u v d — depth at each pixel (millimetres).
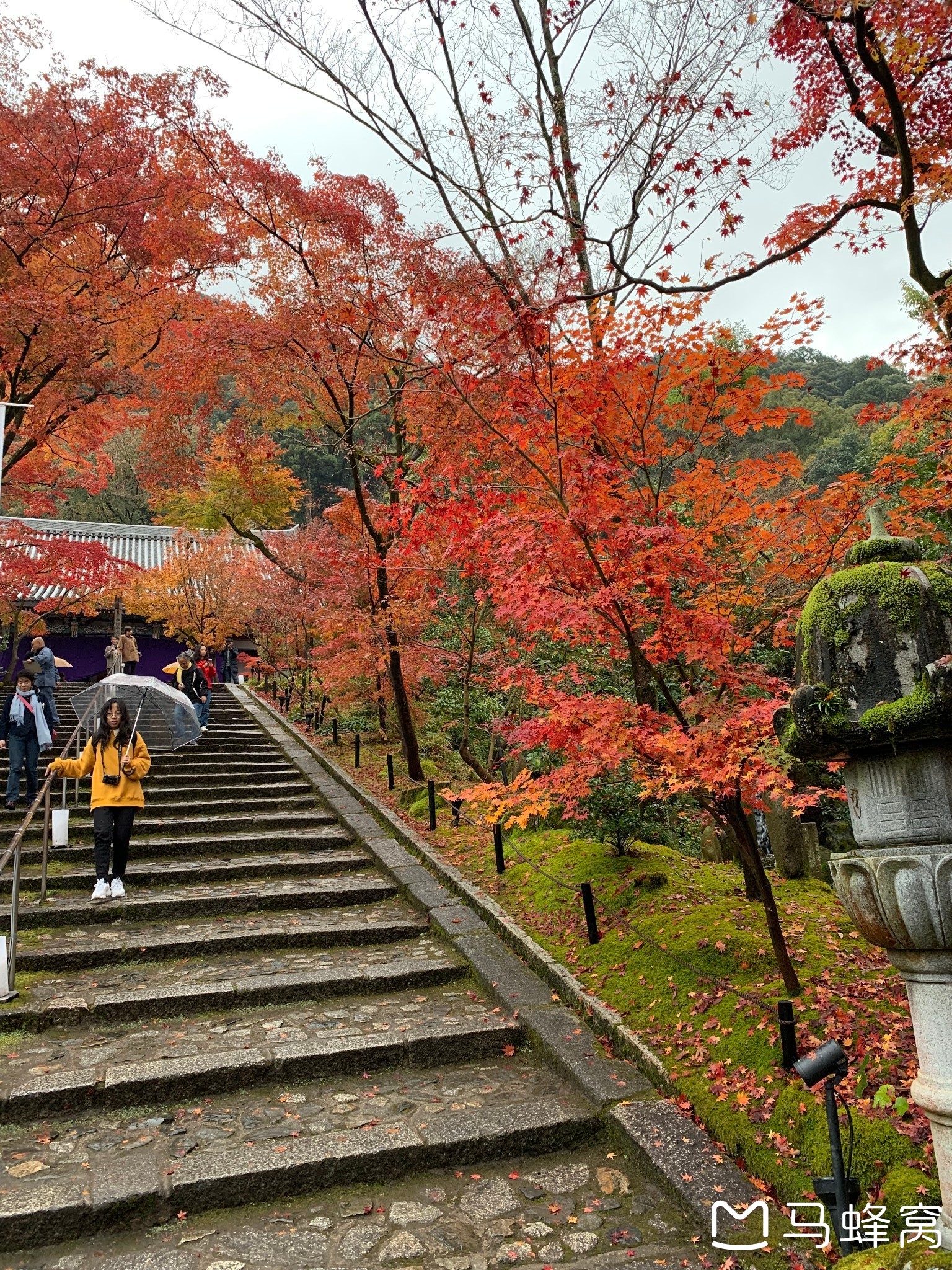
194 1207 3654
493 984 5863
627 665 8875
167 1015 5477
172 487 13344
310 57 7031
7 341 9953
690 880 7086
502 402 5855
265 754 12922
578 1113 4344
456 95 7328
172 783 10992
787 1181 3598
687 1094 4309
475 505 5102
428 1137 4082
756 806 5195
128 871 7887
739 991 4766
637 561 4484
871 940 3084
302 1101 4523
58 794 9797
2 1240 3389
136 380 11695
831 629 3090
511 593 4727
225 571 21438
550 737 4949
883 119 6293
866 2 5184
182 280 11125
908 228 5906
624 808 7160
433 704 14250
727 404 5332
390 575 10398
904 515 5250
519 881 7574
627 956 5781
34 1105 4273
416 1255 3393
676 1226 3580
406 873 8133
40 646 11188
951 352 5418
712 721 4438
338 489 10055
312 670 16031
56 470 13641
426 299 7320
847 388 36656
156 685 8383
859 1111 3686
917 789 2930
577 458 4863
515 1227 3586
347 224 8430
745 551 5516
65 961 6090
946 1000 2928
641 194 7250
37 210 10945
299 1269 3289
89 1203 3500
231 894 7539
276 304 9125
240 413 10281
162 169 10047
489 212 7750
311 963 6348
